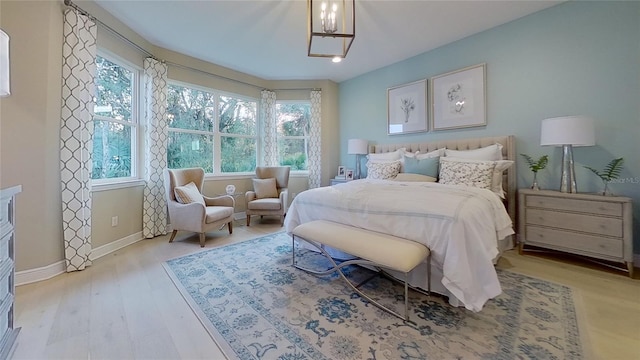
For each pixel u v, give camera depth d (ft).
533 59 8.98
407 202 6.15
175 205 9.95
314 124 15.44
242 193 14.74
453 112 11.01
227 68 13.74
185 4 8.22
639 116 7.26
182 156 12.62
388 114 13.48
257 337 4.50
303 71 14.37
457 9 8.64
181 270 7.38
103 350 4.17
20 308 5.37
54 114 7.05
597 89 7.85
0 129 6.34
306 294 6.01
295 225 8.47
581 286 6.23
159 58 11.21
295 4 8.25
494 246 5.68
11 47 6.41
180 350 4.19
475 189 7.30
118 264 7.84
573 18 8.18
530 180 9.16
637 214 7.30
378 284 6.47
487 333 4.54
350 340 4.41
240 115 14.93
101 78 9.05
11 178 6.48
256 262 8.00
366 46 11.34
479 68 10.18
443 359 3.94
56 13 7.04
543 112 8.84
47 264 6.89
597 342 4.24
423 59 12.04
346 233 6.19
